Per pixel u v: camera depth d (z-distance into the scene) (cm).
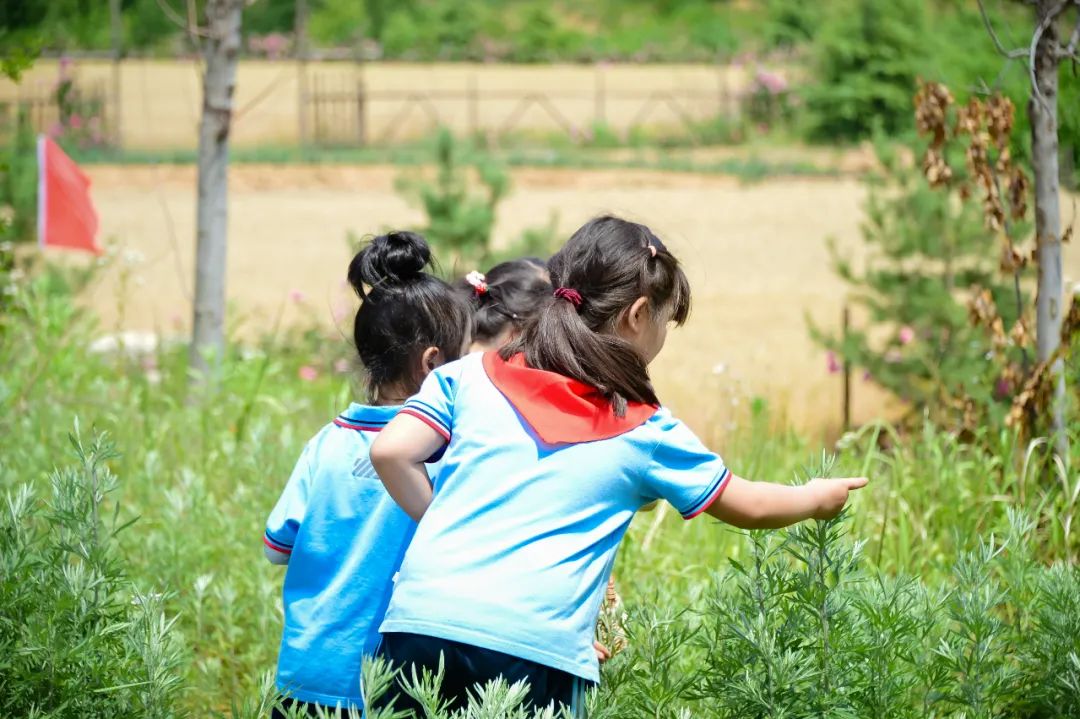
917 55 4047
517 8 7931
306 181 3462
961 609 451
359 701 427
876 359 1212
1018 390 765
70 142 3744
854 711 419
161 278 2141
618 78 5809
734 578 498
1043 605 486
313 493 447
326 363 1346
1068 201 1482
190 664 586
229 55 1082
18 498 449
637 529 689
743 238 2684
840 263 1287
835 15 4281
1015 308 1153
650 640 447
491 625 369
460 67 6138
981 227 1208
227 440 825
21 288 1077
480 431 393
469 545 379
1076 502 670
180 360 1248
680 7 8081
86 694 410
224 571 655
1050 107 705
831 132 4225
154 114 4594
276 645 596
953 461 759
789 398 1240
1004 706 466
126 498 746
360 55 4375
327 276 2272
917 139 1249
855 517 654
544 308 406
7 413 830
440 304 464
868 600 449
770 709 411
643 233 411
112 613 446
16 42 972
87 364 1106
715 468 388
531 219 2847
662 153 4109
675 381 1457
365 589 431
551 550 378
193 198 3072
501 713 342
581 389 391
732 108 4741
